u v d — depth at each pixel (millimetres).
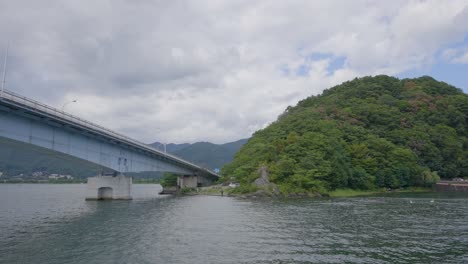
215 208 54562
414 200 68062
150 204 63500
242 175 90125
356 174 91875
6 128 44125
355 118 125375
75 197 91125
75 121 53969
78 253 25172
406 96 153375
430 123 131375
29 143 47906
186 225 37312
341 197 77188
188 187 112750
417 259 23656
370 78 179625
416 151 113188
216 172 159250
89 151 62156
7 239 30188
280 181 81438
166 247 26938
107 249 26359
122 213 48688
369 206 56188
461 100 142875
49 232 33594
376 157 100562
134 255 24609
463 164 114562
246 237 30688
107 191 76438
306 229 34625
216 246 27234
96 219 42531
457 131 130750
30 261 23156
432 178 104312
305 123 112375
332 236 31156
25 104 43781
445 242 28781
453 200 67938
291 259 23578
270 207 55281
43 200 78250
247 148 121812
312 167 81688
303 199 71875
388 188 99250
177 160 98250
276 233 32531
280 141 95188
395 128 123125
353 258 23859
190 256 24281
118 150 71688
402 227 35812
